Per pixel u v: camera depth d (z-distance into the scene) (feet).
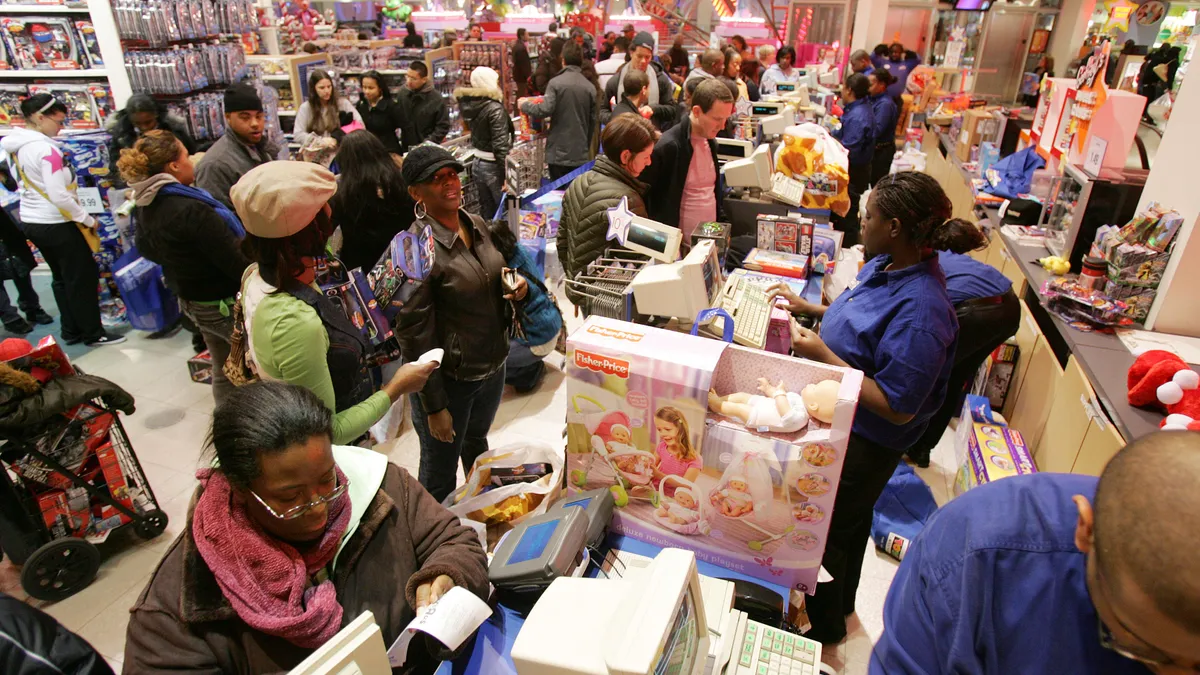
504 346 7.86
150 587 3.69
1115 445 7.18
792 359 4.86
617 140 9.02
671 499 5.08
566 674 3.51
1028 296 11.60
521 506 6.16
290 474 3.44
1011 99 37.86
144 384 12.98
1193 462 2.12
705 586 4.56
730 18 44.80
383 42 30.17
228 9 16.56
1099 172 10.58
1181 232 8.73
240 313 5.77
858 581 7.77
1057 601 2.83
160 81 14.65
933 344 5.56
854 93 20.98
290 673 2.80
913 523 9.25
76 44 14.70
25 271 14.88
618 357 4.78
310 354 5.27
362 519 4.24
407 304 6.68
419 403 7.64
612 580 4.13
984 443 9.48
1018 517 2.98
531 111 20.56
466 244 7.34
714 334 6.11
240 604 3.48
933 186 5.60
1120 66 16.02
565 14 44.01
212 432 3.55
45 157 12.50
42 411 7.79
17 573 8.59
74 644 3.52
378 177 10.34
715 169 11.64
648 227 7.84
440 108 19.20
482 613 4.03
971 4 35.60
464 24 43.65
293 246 5.26
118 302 15.44
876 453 6.22
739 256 10.90
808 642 4.35
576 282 7.65
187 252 9.12
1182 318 8.94
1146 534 2.08
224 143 11.37
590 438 5.16
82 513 8.56
